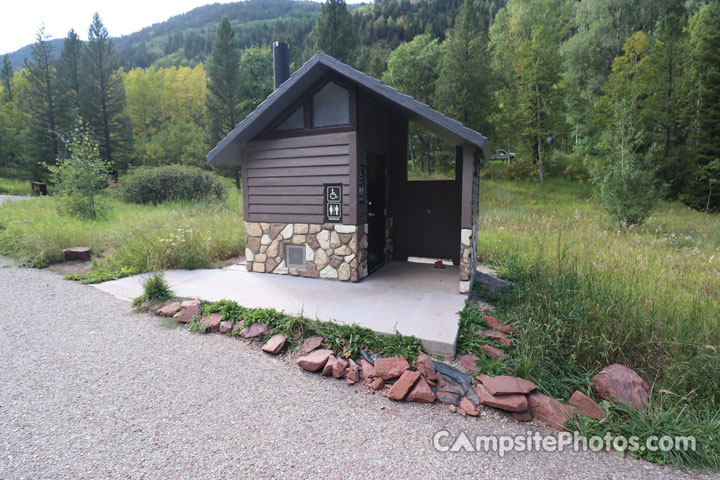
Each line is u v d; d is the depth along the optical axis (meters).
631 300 4.13
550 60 26.66
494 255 7.92
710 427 2.54
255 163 6.23
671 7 28.12
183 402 2.83
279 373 3.34
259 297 4.86
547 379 3.13
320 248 5.89
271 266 6.29
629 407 2.77
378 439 2.46
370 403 2.91
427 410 2.83
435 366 3.23
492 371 3.21
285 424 2.60
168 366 3.40
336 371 3.27
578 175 25.66
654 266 6.62
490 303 5.08
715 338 3.64
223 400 2.88
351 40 21.91
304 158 5.84
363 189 5.87
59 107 33.62
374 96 5.86
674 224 13.32
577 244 7.98
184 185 15.62
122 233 8.25
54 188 11.45
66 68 33.91
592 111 22.94
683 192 20.14
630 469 2.26
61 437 2.37
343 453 2.30
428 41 35.09
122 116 36.91
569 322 3.77
